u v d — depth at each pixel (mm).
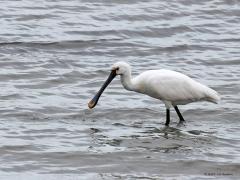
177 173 14797
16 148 15922
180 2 29062
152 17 27641
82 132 17250
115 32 26125
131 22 27141
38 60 23406
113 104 19531
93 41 25234
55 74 22219
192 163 15281
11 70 22422
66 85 21406
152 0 29125
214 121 18469
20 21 26500
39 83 21344
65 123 17938
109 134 17125
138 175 14625
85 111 18906
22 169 14812
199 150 16078
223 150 16125
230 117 18688
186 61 23906
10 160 15281
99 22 26938
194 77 22391
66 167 14992
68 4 28312
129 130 17516
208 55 24500
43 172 14680
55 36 25422
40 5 28000
